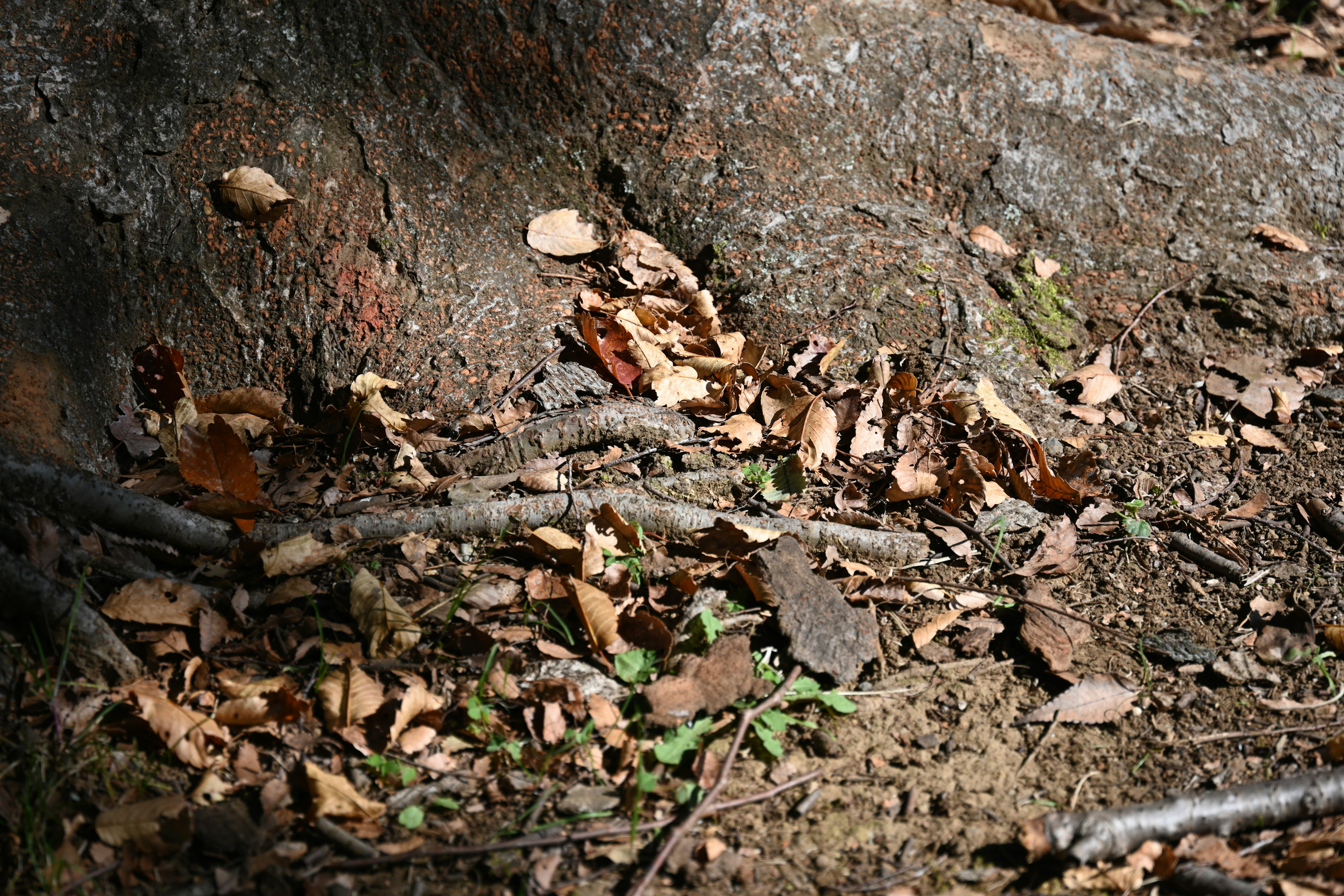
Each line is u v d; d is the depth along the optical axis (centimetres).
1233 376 214
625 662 178
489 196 211
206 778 170
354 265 204
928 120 220
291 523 187
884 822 171
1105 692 179
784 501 194
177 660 178
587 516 189
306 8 209
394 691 176
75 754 171
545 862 167
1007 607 186
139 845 166
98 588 180
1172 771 175
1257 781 173
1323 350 215
